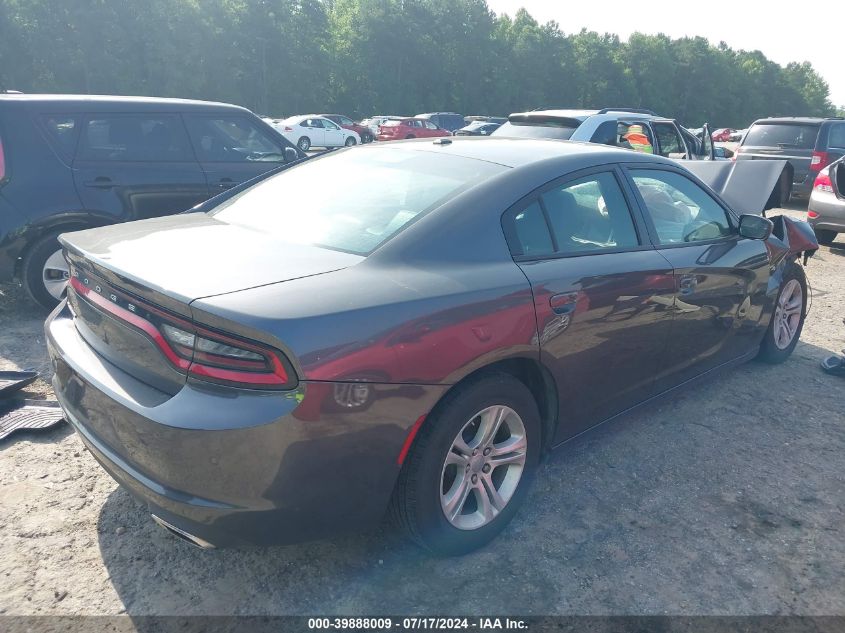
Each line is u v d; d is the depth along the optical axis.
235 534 2.21
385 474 2.35
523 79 80.62
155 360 2.29
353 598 2.53
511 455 2.82
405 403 2.32
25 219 5.21
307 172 3.52
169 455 2.15
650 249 3.39
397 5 68.88
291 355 2.09
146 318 2.31
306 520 2.26
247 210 3.23
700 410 4.13
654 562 2.77
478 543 2.76
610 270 3.06
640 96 95.44
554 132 8.69
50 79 46.62
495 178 2.93
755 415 4.08
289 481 2.16
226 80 53.69
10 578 2.55
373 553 2.78
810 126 12.21
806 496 3.26
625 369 3.29
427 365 2.35
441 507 2.57
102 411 2.38
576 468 3.45
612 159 3.42
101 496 3.09
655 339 3.40
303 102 61.56
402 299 2.36
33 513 2.94
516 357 2.69
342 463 2.24
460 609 2.49
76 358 2.59
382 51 67.56
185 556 2.72
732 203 5.82
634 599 2.56
